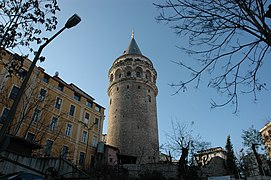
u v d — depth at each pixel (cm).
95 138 4438
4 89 3092
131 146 5184
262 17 682
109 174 3356
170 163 3925
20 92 872
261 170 3791
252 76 779
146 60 6938
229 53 780
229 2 753
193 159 3972
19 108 3161
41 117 3238
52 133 3562
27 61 3553
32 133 3262
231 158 4653
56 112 3812
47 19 1358
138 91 6181
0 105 3028
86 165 3741
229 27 748
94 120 4569
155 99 6675
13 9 1287
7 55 3238
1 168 1608
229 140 5206
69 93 4231
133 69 6550
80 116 4269
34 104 3294
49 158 2117
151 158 5153
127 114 5756
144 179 3353
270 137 4322
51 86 3909
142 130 5522
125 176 3503
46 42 1039
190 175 3519
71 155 3738
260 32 680
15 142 2188
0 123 2939
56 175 1919
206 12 769
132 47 7462
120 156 4644
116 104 6091
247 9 713
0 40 1264
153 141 5606
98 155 4228
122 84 6341
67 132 3906
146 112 5903
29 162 1950
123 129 5497
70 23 1061
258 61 770
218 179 3052
